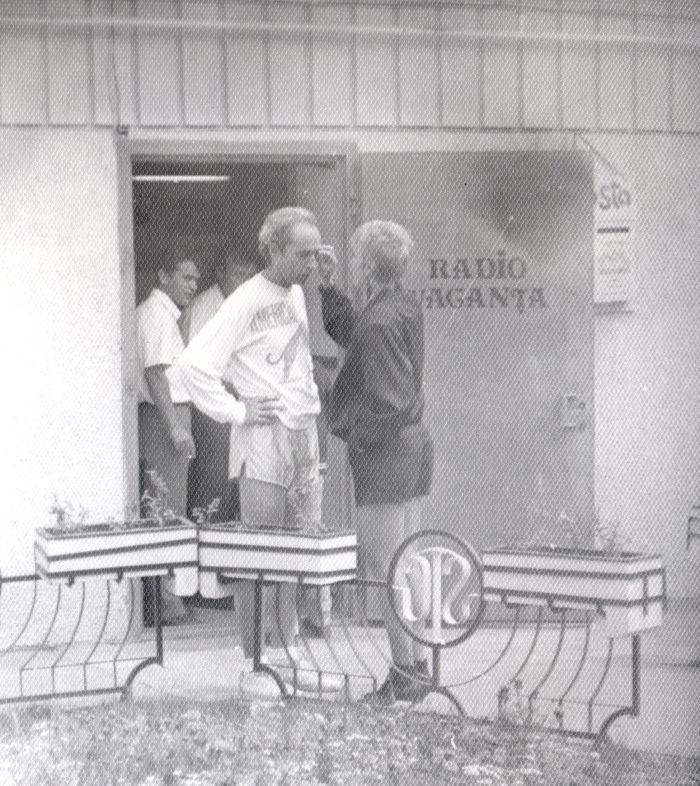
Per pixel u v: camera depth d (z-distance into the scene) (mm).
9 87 7598
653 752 6062
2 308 7641
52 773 5949
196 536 6703
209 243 8086
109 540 6555
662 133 8320
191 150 7840
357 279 7641
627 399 8375
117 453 7801
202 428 8070
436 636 6547
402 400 7309
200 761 6082
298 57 7930
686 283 8414
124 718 6543
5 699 6652
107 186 7750
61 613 7715
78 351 7746
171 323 7957
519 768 5934
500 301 8008
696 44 8297
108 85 7719
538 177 8016
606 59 8219
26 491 7691
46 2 7613
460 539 6438
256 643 6797
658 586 6082
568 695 6789
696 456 8461
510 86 8133
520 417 8023
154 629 7879
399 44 8031
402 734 6336
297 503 7352
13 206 7641
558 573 6141
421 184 7934
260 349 7438
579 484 8062
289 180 8117
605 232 8266
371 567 7195
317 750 6141
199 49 7820
